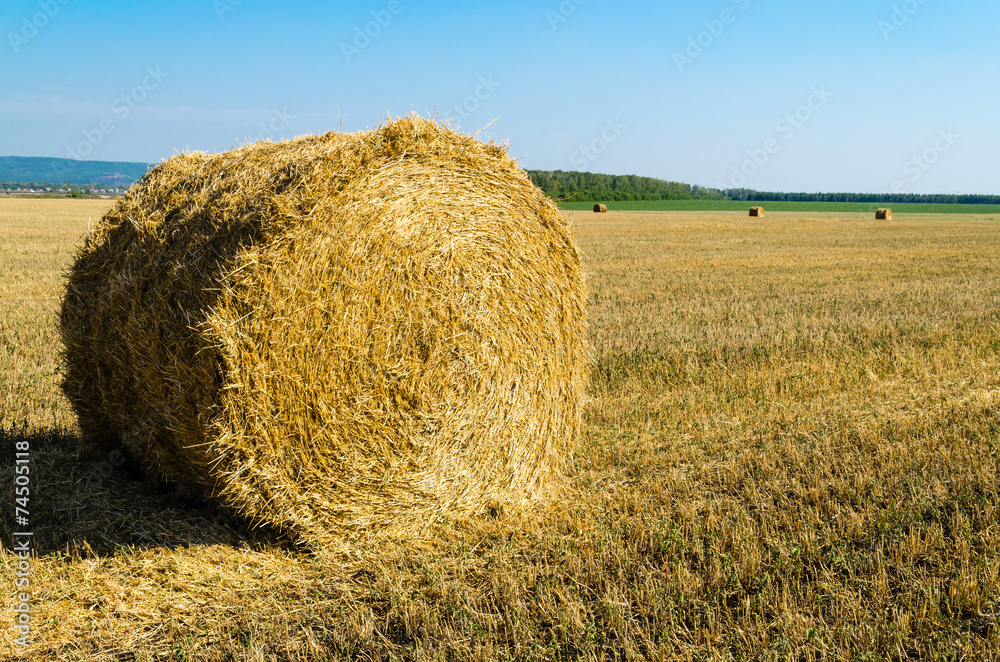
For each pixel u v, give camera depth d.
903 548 4.56
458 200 5.26
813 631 3.70
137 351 4.78
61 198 84.31
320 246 4.54
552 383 6.09
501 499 5.75
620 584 4.35
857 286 17.11
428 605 4.18
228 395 4.35
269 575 4.60
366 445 4.91
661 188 122.44
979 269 21.23
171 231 4.75
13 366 8.30
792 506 5.30
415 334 5.05
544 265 5.92
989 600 4.00
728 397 8.12
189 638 3.88
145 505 5.36
